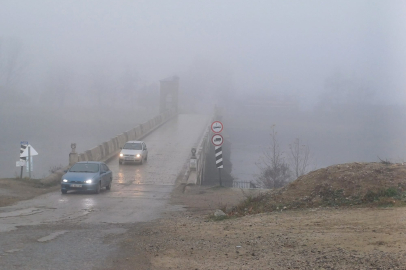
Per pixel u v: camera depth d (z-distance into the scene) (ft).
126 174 94.89
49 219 42.91
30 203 56.59
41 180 77.77
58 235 32.83
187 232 33.55
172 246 28.17
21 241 30.19
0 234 33.12
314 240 26.18
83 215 46.37
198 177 99.14
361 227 28.32
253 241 27.86
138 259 24.93
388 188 37.99
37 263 23.86
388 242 23.52
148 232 34.47
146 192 73.36
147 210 51.93
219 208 50.21
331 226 29.84
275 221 34.35
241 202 47.85
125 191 74.08
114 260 24.73
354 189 40.01
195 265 23.13
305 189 43.27
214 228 34.47
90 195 67.26
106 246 28.68
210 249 26.68
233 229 33.01
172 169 102.37
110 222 41.45
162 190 76.28
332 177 43.21
